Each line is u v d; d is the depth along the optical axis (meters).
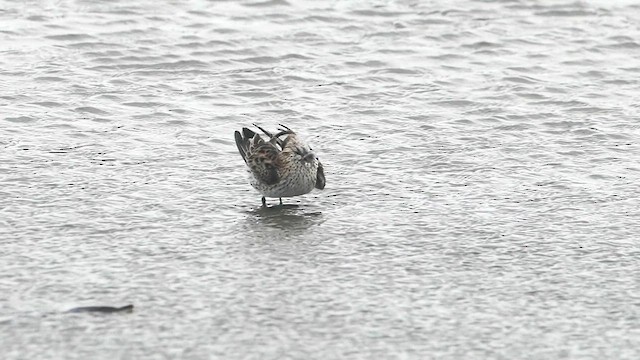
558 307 12.84
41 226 15.35
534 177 17.62
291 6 28.19
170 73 23.61
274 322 12.41
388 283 13.52
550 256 14.38
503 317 12.57
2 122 20.23
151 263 14.09
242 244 14.84
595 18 27.38
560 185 17.20
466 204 16.39
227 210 16.25
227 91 22.45
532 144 19.31
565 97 22.00
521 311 12.73
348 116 21.00
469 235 15.13
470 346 11.85
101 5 28.06
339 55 24.81
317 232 15.30
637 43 25.62
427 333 12.16
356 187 17.22
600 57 24.73
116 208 16.17
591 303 12.93
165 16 27.38
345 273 13.82
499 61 24.47
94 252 14.43
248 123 20.61
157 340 11.94
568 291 13.28
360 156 18.73
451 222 15.64
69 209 16.06
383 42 25.73
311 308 12.78
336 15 27.59
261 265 14.08
